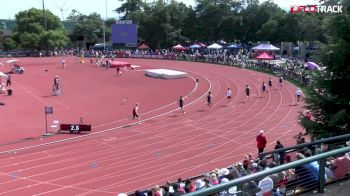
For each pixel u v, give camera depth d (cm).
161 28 10750
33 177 2270
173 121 3691
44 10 10912
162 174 2295
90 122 3662
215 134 3173
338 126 1877
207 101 4316
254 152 2678
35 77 6531
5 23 12088
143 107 4341
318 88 2036
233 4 11031
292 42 9331
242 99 4666
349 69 1956
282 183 807
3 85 5481
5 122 3628
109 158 2609
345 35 1947
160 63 8631
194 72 7144
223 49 9906
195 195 502
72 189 2095
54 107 4297
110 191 2064
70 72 7212
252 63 7256
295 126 3334
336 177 807
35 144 2970
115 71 7381
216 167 2400
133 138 3116
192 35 11138
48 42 10431
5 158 2634
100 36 12638
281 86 5422
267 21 10156
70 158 2620
